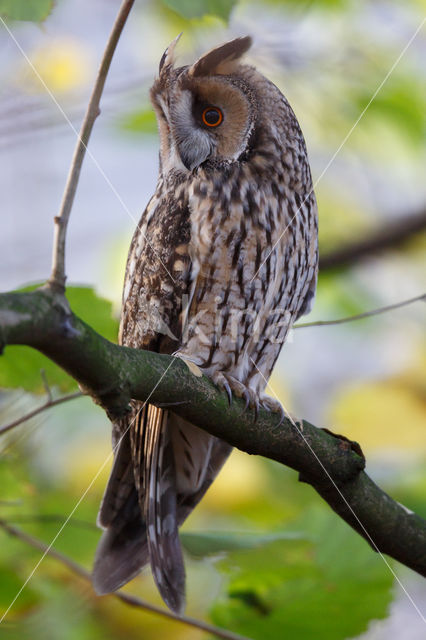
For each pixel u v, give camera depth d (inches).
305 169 270.1
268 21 274.5
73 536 270.7
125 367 261.1
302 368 279.7
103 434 275.1
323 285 281.0
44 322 259.3
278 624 267.0
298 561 267.3
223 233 268.4
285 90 276.4
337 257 280.7
